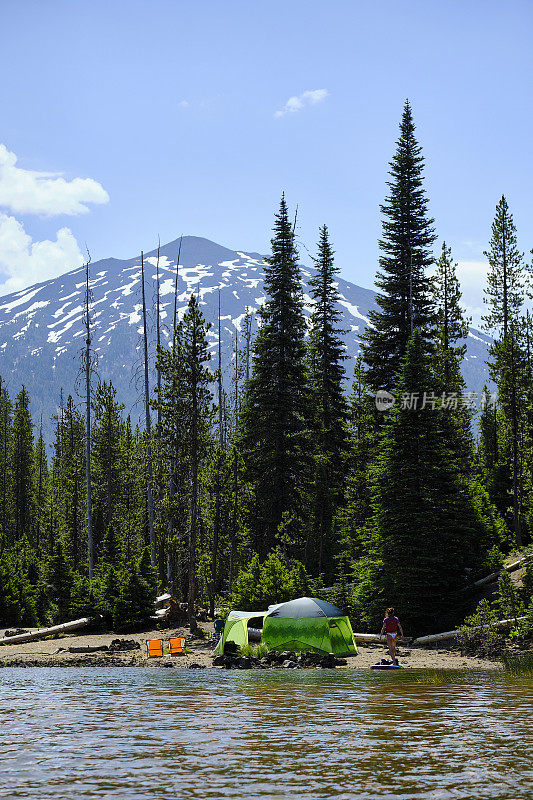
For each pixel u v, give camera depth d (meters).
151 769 7.93
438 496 33.38
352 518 48.34
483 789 7.02
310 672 20.64
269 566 33.78
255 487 46.91
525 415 43.00
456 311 55.91
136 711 12.41
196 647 29.64
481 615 26.44
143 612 35.62
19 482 90.19
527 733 9.94
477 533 34.69
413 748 8.97
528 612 25.62
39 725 10.94
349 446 54.94
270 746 9.16
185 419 36.81
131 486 68.00
